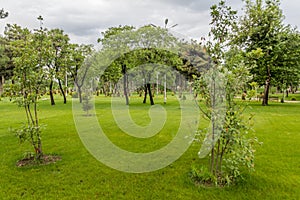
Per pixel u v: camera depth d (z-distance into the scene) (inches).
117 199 139.9
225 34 156.9
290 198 138.6
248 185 155.1
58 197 142.2
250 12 704.4
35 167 189.3
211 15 157.2
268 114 495.8
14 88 198.8
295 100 1027.9
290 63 730.8
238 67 148.3
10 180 165.5
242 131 152.5
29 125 209.3
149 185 157.8
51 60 217.9
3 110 617.9
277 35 699.4
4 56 1036.5
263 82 724.0
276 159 203.3
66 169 185.5
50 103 870.4
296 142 260.1
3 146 251.6
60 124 386.0
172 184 158.9
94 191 149.6
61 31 855.7
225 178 156.5
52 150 235.9
